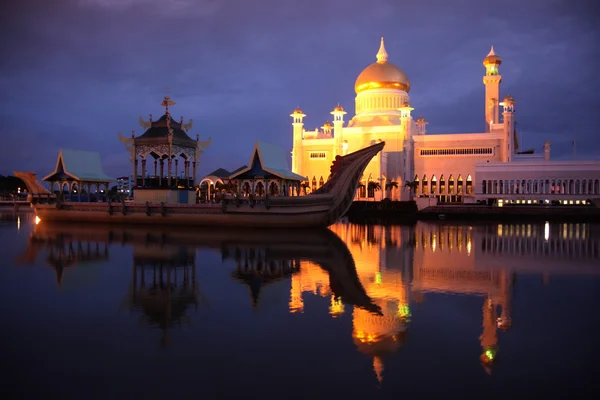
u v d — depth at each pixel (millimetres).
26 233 40281
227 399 9062
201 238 35750
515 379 9922
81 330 13156
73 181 55438
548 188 76312
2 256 26750
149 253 27812
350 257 26750
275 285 19016
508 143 85438
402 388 9523
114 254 27422
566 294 17500
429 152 90688
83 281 19750
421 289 18344
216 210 44875
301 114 97062
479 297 16953
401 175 91062
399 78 98500
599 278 20578
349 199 43375
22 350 11602
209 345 11938
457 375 10125
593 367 10547
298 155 97062
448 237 39688
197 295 17281
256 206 43500
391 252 29172
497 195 78500
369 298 16812
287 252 28516
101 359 11031
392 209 77062
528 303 16109
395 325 13562
